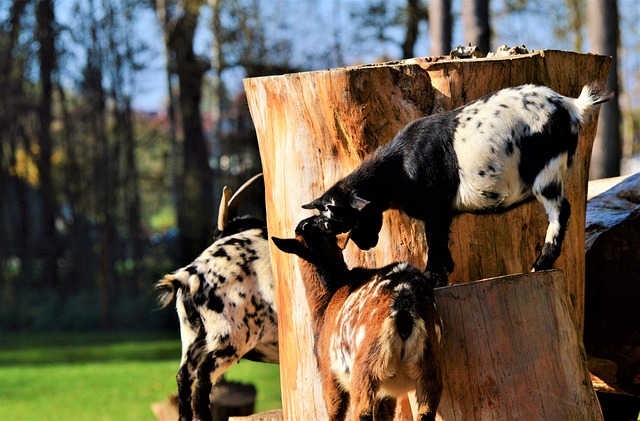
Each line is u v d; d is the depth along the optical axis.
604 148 14.52
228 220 8.66
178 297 8.16
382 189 5.66
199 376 7.95
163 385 17.12
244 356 8.44
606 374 7.79
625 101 35.28
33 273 34.41
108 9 34.75
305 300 6.40
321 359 5.53
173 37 34.00
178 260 31.50
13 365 20.80
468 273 6.00
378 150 5.80
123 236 36.94
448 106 6.04
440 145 5.59
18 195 35.25
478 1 14.24
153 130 39.84
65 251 35.69
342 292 5.57
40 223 37.38
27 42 35.28
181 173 34.12
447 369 5.41
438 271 5.59
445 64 6.04
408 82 6.07
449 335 5.41
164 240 34.62
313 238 5.69
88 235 35.06
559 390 5.43
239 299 7.98
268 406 13.78
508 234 6.07
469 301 5.43
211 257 8.10
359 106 6.03
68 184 35.00
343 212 5.59
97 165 34.88
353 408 4.96
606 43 14.84
